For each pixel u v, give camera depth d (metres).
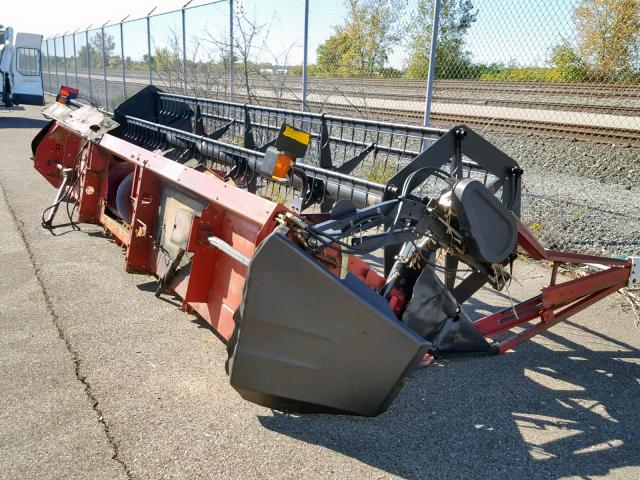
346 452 3.06
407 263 3.45
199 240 3.80
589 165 8.87
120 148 5.46
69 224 7.04
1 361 3.83
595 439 3.28
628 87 8.23
